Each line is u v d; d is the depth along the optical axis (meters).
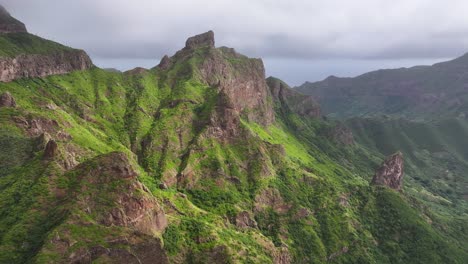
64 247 118.75
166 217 163.25
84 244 120.88
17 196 139.38
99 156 145.38
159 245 134.25
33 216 129.75
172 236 156.62
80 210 127.94
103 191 135.00
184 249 156.75
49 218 129.00
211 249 161.12
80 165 146.00
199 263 155.75
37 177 145.62
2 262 117.19
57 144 161.00
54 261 114.62
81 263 118.44
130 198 137.25
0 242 122.50
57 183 140.00
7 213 133.12
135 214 136.62
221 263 159.50
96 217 128.75
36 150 167.38
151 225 144.00
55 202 134.38
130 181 141.00
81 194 132.50
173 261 148.75
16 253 119.94
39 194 136.50
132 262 126.12
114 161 142.38
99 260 120.88
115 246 124.81
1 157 162.25
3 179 150.00
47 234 121.06
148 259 130.88
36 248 119.94
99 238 124.31
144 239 131.88
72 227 123.06
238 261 162.25
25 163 159.25
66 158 156.75
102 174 139.12
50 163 148.88
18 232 124.62
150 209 145.38
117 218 131.25
